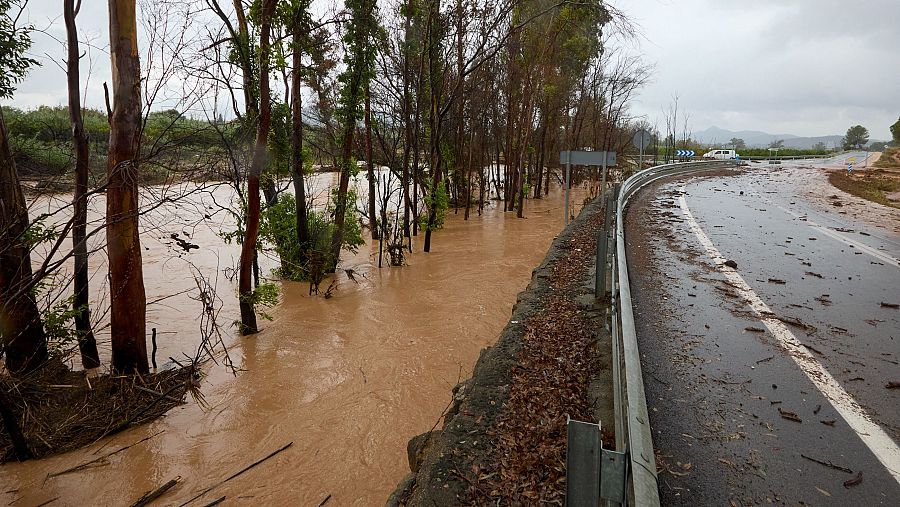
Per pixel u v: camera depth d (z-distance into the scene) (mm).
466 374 7141
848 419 3930
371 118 15609
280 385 6918
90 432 5762
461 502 2988
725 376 4645
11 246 5758
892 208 16609
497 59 21734
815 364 4883
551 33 20750
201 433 5836
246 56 8867
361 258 14375
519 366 4656
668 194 19875
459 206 24969
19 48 6500
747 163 50094
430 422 5973
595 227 12070
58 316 6812
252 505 4688
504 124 27812
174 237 10555
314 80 15023
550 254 9367
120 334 6656
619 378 3258
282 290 11297
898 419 3938
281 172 11633
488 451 3451
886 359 5004
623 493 2037
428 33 13922
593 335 5219
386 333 8719
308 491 4855
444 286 11500
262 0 8250
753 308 6535
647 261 9055
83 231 7109
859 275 8125
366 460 5305
